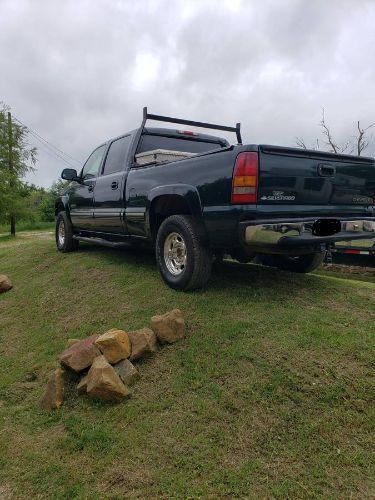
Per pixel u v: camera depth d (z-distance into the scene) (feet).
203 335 12.18
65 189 25.59
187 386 10.37
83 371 11.22
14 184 81.25
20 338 15.08
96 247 25.76
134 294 15.74
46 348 13.78
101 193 19.89
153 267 18.81
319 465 8.01
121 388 10.32
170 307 14.07
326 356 10.73
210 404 9.66
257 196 12.03
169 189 14.64
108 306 15.38
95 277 18.63
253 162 11.96
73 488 8.08
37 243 31.09
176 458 8.41
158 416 9.61
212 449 8.52
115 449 8.87
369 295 14.98
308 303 13.94
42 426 10.11
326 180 13.47
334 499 7.33
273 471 7.95
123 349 11.23
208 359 11.16
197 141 20.38
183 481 7.91
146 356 11.64
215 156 12.98
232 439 8.71
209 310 13.44
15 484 8.38
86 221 21.91
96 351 11.25
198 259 14.03
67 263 21.91
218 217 12.76
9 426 10.24
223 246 13.34
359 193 14.44
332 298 14.49
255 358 10.83
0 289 20.03
